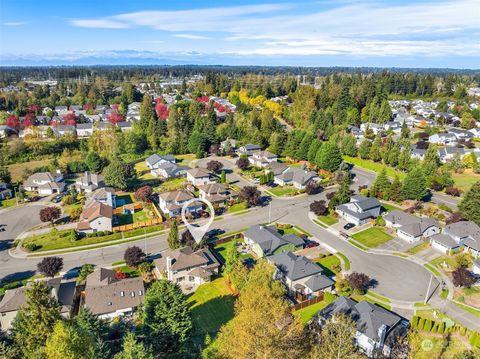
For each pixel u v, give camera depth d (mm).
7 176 94000
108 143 121125
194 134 122000
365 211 74250
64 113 173125
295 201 85750
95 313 45875
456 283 52406
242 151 122438
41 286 36625
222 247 64938
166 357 38562
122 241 67312
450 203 83688
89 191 91000
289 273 52406
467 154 108750
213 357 32969
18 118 146125
